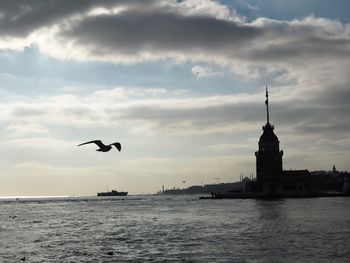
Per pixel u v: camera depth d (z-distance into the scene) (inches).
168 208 7278.5
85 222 4483.3
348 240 2628.0
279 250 2326.5
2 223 4463.6
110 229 3627.0
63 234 3304.6
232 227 3570.4
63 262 2122.3
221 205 7691.9
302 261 2036.2
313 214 4729.3
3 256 2305.6
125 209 7377.0
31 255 2330.2
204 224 3914.9
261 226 3572.8
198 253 2287.2
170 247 2504.9
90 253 2358.5
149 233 3250.5
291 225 3570.4
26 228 3848.4
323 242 2566.4
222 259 2117.4
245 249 2383.1
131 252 2365.9
